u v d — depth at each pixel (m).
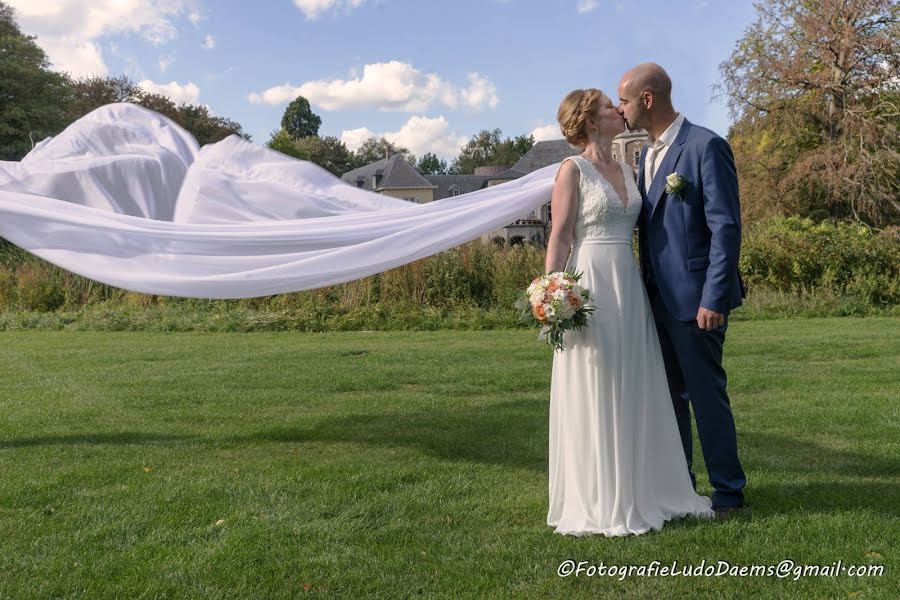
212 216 5.26
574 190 3.97
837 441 5.47
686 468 4.04
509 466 5.04
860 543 3.56
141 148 5.55
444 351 10.52
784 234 17.48
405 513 4.14
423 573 3.36
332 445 5.69
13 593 3.20
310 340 12.24
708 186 3.87
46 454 5.45
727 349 10.10
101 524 4.00
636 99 4.03
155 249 4.88
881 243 17.02
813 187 25.47
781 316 15.20
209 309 15.59
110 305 16.47
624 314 3.88
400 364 9.45
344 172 84.81
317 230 4.91
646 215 4.11
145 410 7.00
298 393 7.74
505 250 16.34
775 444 5.44
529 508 4.20
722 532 3.71
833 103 25.78
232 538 3.75
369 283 15.51
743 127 26.98
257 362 9.77
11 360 10.11
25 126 35.69
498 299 15.42
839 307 15.62
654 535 3.71
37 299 16.77
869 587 3.12
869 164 24.27
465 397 7.50
